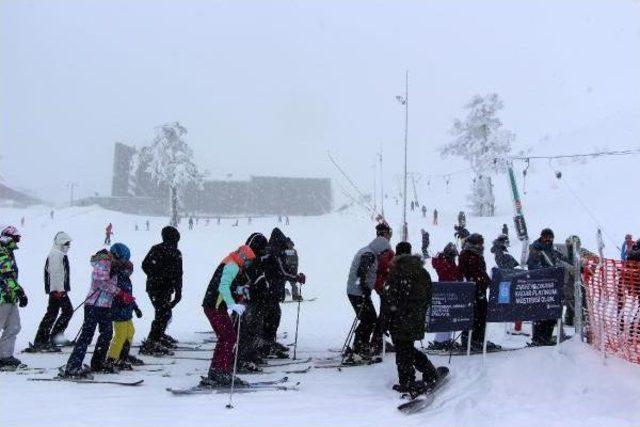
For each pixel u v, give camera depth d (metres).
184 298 17.80
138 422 5.15
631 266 6.51
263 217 80.69
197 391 6.33
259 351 8.51
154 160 65.06
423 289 6.39
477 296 8.41
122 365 7.82
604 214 38.56
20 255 32.28
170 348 9.66
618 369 6.25
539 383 6.24
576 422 5.18
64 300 9.49
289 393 6.39
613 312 6.67
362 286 7.99
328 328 12.54
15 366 7.71
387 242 8.46
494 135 54.69
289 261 16.73
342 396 6.27
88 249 35.66
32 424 5.03
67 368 7.08
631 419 5.17
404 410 5.62
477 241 8.49
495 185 66.25
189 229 55.81
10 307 7.64
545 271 7.50
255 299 7.88
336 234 45.72
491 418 5.35
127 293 7.68
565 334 9.55
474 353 8.27
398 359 6.42
